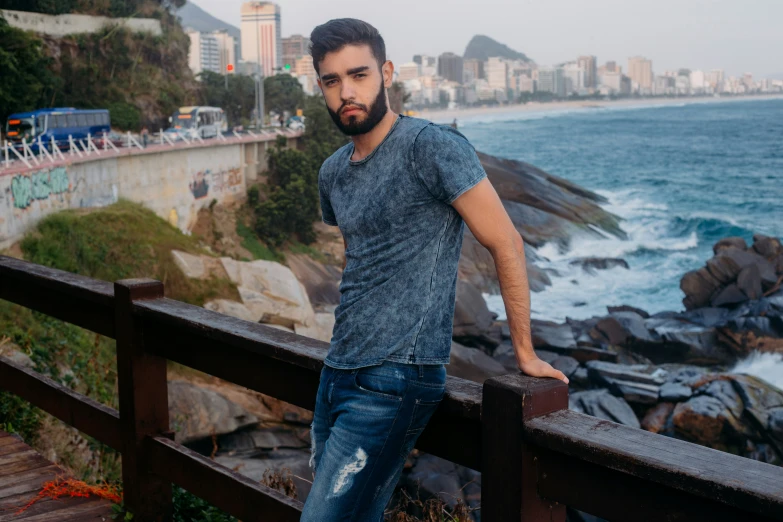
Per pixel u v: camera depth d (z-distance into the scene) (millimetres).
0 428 5008
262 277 31438
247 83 79562
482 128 195000
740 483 1437
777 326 28234
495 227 1893
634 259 50969
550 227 52531
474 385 2102
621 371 25562
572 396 23406
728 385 22328
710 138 139125
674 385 23438
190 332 2768
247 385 2639
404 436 1996
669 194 76562
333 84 1992
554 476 1816
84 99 52344
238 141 47281
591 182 87812
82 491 3549
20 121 36688
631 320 29984
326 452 2021
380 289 1979
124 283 3074
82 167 32219
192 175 42656
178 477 2957
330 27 1967
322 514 1992
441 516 3305
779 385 26594
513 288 1904
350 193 2072
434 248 1974
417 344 1956
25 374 3850
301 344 2408
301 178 47844
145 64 60656
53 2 51812
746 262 33250
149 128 57688
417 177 1943
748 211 65938
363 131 1991
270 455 19469
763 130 152750
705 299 33688
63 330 16250
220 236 43281
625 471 1604
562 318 37656
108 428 3277
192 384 20078
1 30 37719
